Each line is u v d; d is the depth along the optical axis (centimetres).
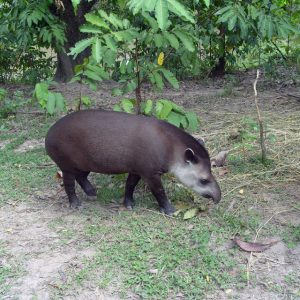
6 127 780
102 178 581
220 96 919
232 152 627
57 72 1081
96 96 943
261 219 471
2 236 462
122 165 476
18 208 518
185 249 427
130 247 434
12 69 1152
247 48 1141
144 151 464
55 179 583
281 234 444
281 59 1176
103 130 469
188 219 478
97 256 423
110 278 394
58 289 385
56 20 883
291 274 392
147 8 375
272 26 624
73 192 511
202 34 831
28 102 859
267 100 869
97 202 528
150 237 447
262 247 424
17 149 688
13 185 568
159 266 405
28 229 474
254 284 383
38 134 741
